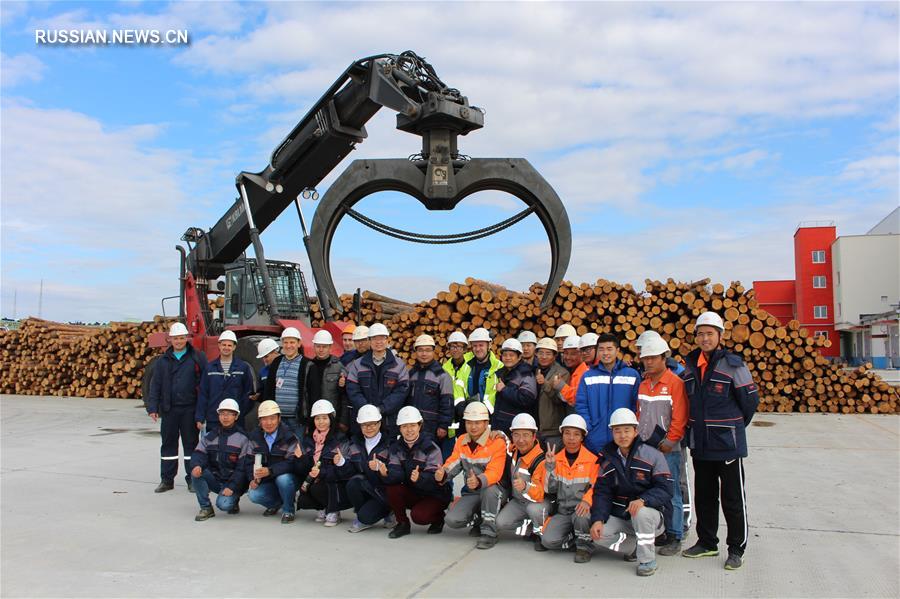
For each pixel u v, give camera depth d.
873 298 41.78
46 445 10.65
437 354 14.59
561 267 12.94
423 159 12.65
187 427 7.56
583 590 4.43
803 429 11.66
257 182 12.57
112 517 6.38
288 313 12.92
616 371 5.59
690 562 5.03
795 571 4.78
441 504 5.83
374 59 11.27
